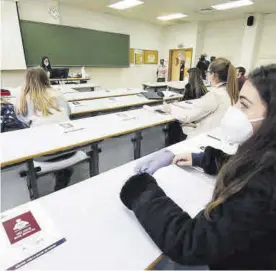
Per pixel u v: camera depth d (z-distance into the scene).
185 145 1.51
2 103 2.66
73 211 0.85
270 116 0.48
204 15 6.79
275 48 6.60
